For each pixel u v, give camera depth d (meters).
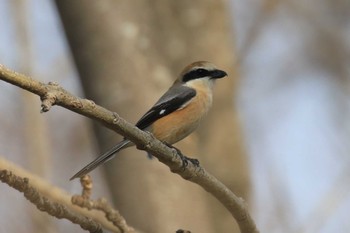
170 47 17.16
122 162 11.77
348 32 18.53
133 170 11.71
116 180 11.81
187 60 17.20
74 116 16.47
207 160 17.19
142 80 11.83
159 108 11.77
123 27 11.86
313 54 18.11
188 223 11.73
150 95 11.83
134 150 11.76
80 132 16.30
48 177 13.31
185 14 17.38
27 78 6.77
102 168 13.35
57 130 16.27
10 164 10.43
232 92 17.66
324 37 18.38
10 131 14.41
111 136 11.70
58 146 16.12
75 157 15.97
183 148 12.97
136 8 12.10
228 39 17.86
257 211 13.15
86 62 11.83
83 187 9.12
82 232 13.48
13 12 14.23
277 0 18.81
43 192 10.42
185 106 11.95
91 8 11.71
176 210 11.70
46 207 7.84
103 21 11.74
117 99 11.68
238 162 17.06
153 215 11.60
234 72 17.75
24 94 14.04
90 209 9.05
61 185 15.45
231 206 9.09
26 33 14.20
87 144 16.12
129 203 11.70
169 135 11.87
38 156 13.48
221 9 17.84
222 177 16.98
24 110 14.04
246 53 18.12
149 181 11.70
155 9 17.16
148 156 11.16
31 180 10.36
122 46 11.78
